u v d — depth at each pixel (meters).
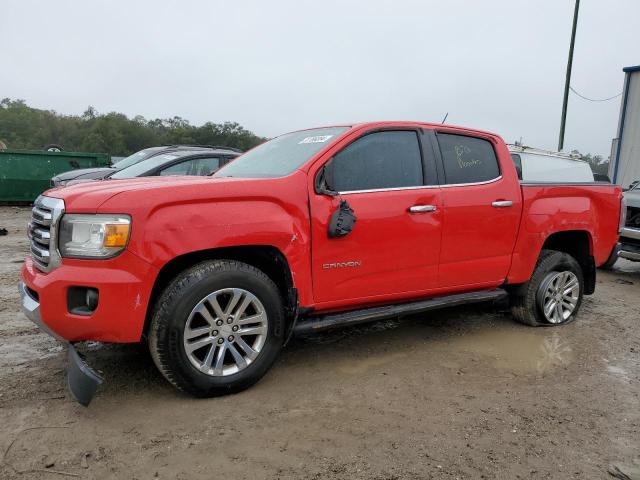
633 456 2.85
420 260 4.04
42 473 2.51
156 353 3.11
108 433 2.87
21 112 97.69
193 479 2.51
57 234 3.03
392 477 2.57
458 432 3.02
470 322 5.24
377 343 4.52
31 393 3.30
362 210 3.73
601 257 5.41
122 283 2.94
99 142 87.19
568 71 19.53
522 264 4.73
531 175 7.25
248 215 3.29
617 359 4.33
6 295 5.60
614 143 18.12
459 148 4.42
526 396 3.54
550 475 2.65
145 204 3.01
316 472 2.59
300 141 4.18
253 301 3.35
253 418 3.10
